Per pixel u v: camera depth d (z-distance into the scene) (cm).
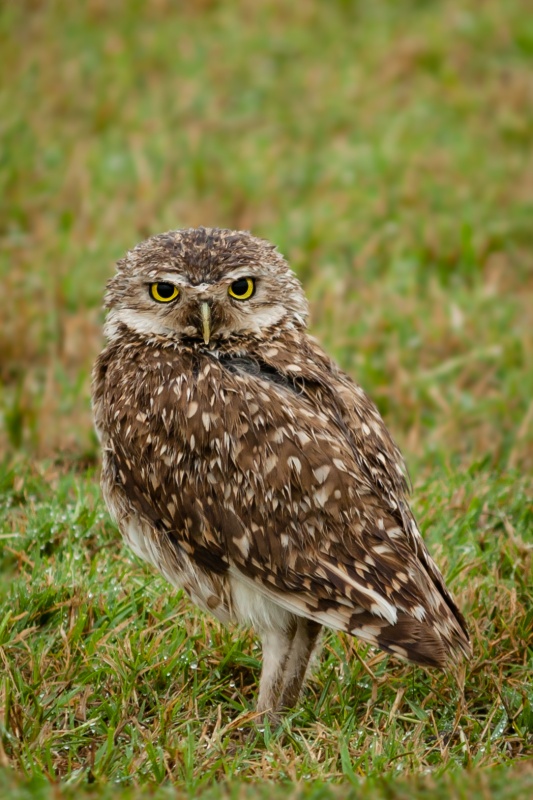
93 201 1688
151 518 863
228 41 2192
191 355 880
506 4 2328
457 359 1364
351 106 2002
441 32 2223
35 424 1242
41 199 1681
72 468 1184
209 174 1781
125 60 2091
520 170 1845
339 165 1814
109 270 1527
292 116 1978
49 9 2231
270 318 900
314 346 920
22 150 1781
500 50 2200
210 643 920
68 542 1018
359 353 1384
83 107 1956
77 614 927
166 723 816
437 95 2041
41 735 801
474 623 931
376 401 1320
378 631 782
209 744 803
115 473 889
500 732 841
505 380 1367
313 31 2245
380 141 1878
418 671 909
